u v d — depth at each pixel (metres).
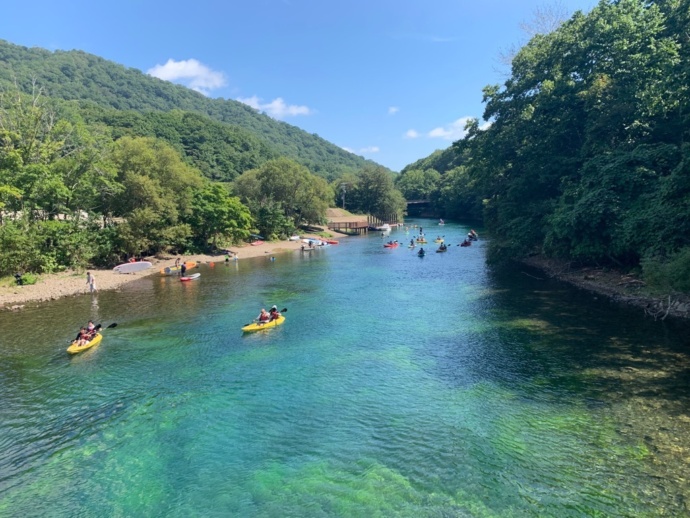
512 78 52.25
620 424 14.35
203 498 11.75
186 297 36.66
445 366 20.25
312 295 36.72
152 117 156.25
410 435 14.53
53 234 44.94
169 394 18.16
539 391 17.14
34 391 18.56
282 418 15.95
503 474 12.27
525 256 49.81
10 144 45.00
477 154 54.22
